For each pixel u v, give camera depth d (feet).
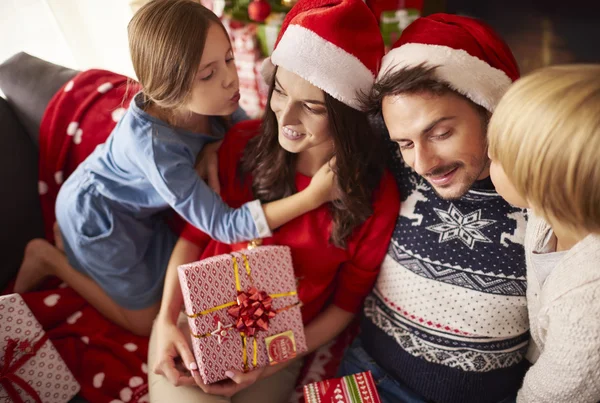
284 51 2.64
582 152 1.70
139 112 3.33
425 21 2.66
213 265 2.94
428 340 3.07
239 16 5.77
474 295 2.87
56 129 4.25
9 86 4.39
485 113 2.44
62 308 3.97
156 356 3.23
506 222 2.80
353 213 3.15
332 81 2.60
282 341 3.11
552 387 2.42
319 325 3.57
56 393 3.39
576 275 2.17
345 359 3.53
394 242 3.21
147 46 3.02
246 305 2.95
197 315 2.88
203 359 2.91
